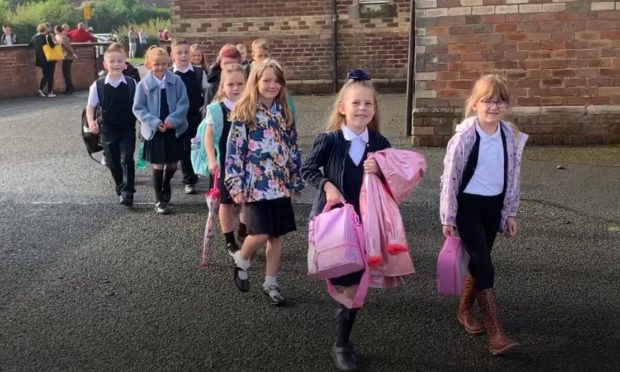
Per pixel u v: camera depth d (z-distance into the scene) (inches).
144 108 286.0
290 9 701.9
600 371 160.9
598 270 220.8
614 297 200.7
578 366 163.3
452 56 406.6
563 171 349.7
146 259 238.8
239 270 205.8
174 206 304.3
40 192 331.9
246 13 703.7
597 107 403.5
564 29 396.2
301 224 274.1
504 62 403.9
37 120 592.7
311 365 165.2
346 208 161.3
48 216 290.8
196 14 706.2
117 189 313.6
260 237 195.3
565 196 304.8
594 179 332.8
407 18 698.2
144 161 294.4
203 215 290.2
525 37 399.2
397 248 158.7
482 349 172.1
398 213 161.5
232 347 174.6
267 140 194.1
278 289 201.3
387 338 178.4
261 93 194.5
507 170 169.6
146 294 208.7
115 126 303.0
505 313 191.8
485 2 397.7
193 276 222.8
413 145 420.2
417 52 409.1
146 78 287.7
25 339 180.2
